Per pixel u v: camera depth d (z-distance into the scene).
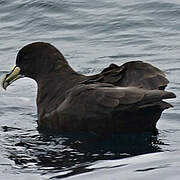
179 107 16.34
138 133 14.31
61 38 22.56
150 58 20.55
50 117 14.78
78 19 23.80
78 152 13.67
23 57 15.73
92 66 20.06
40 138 14.50
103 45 21.88
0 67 20.23
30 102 17.23
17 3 25.00
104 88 13.99
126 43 21.95
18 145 14.16
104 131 14.15
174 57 20.50
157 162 12.70
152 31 22.69
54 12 24.38
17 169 12.83
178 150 13.50
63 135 14.52
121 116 13.80
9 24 23.95
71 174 12.41
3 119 15.96
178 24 23.08
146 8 24.22
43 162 13.17
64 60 15.57
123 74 14.35
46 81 15.36
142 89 13.65
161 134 14.51
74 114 14.19
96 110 13.88
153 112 13.88
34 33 23.17
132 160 13.02
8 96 17.70
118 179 11.90
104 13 24.09
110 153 13.57
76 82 14.98
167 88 17.80
